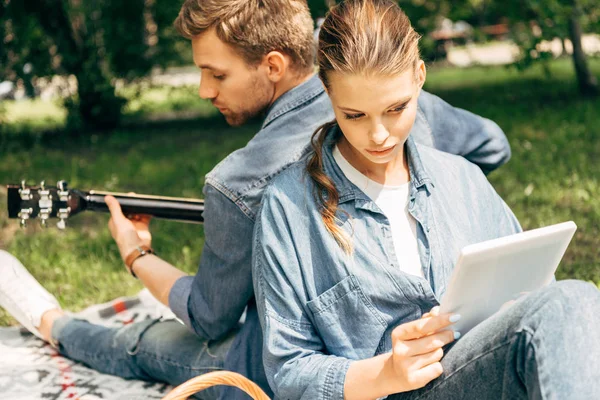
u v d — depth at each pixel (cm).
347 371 181
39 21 882
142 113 1029
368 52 172
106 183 641
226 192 222
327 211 192
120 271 410
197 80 1201
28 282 310
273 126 226
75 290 388
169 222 490
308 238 193
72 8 897
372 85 174
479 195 209
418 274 193
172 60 943
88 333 290
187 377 260
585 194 505
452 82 1247
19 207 273
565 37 880
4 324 343
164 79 1002
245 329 230
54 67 909
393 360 174
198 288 240
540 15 865
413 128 244
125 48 918
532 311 160
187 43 939
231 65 226
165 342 265
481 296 174
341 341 191
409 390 180
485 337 167
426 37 1033
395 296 189
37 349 308
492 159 261
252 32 222
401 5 1005
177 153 774
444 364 174
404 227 196
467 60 1650
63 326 296
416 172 199
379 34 174
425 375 172
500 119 840
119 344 278
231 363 229
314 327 194
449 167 209
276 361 191
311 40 233
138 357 273
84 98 931
